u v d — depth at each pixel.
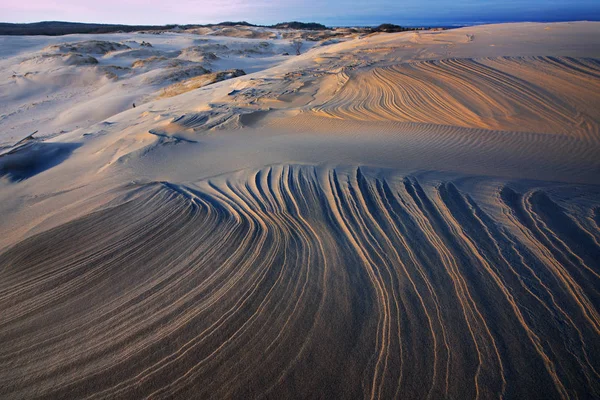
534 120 8.73
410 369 1.95
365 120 9.88
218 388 1.91
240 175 5.22
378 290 2.54
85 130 12.34
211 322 2.35
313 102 12.99
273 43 76.50
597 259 2.72
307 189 4.42
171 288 2.71
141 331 2.31
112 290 2.75
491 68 12.55
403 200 3.92
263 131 9.41
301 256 3.00
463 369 1.93
